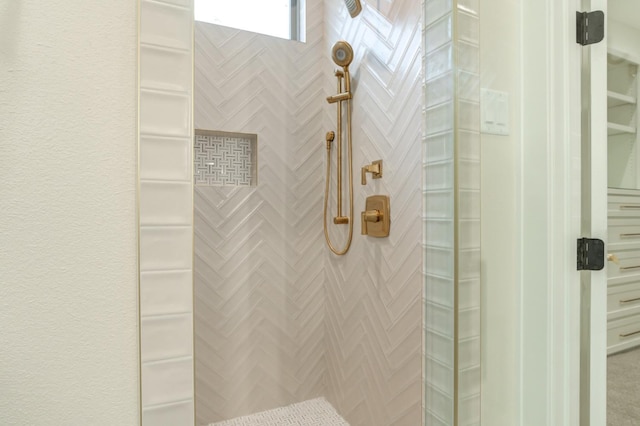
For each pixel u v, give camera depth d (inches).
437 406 41.8
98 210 20.1
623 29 57.4
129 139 20.9
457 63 38.7
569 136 39.2
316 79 74.8
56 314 19.3
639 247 73.5
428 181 43.2
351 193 65.7
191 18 22.3
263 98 70.1
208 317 65.9
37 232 18.9
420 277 49.4
